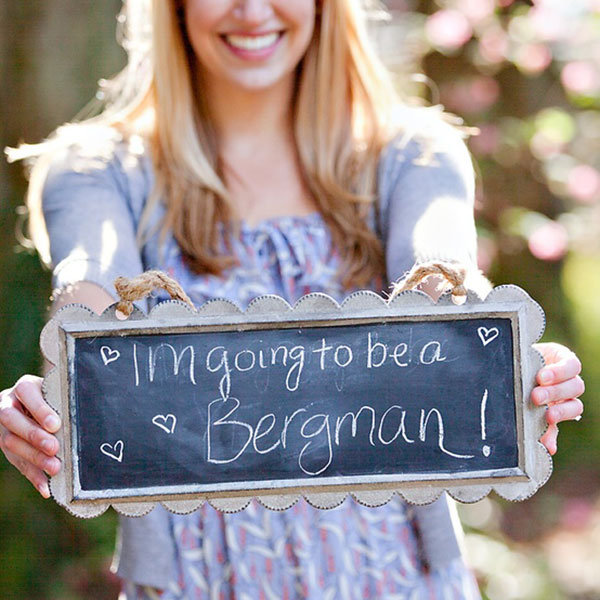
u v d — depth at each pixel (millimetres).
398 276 3273
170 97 3590
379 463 2834
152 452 2820
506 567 7617
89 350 2826
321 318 2840
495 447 2838
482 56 7723
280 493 2822
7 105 6832
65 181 3488
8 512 6824
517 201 8102
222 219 3508
